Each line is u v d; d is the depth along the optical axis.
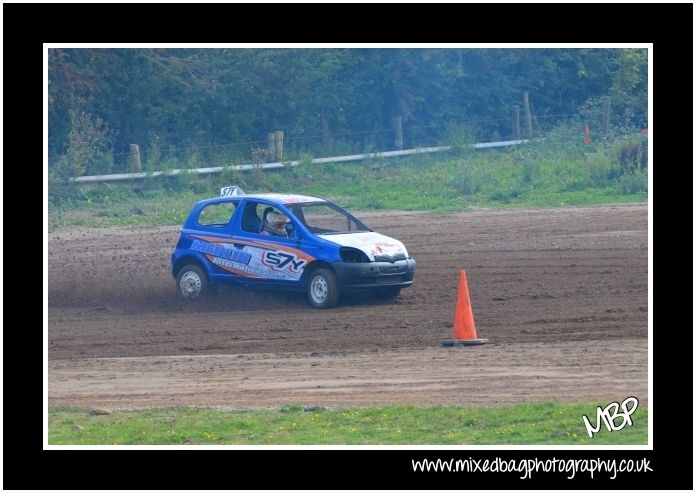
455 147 80.44
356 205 64.00
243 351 30.52
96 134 75.62
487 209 59.97
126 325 35.50
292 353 29.73
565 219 54.72
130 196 69.44
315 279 36.62
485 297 37.16
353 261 36.38
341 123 89.88
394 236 52.81
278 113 87.56
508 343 29.45
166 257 50.19
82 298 40.97
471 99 92.44
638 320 31.89
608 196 60.97
